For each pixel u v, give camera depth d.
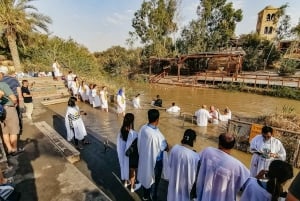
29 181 3.75
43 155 4.70
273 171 2.02
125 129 3.84
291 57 33.44
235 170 2.50
